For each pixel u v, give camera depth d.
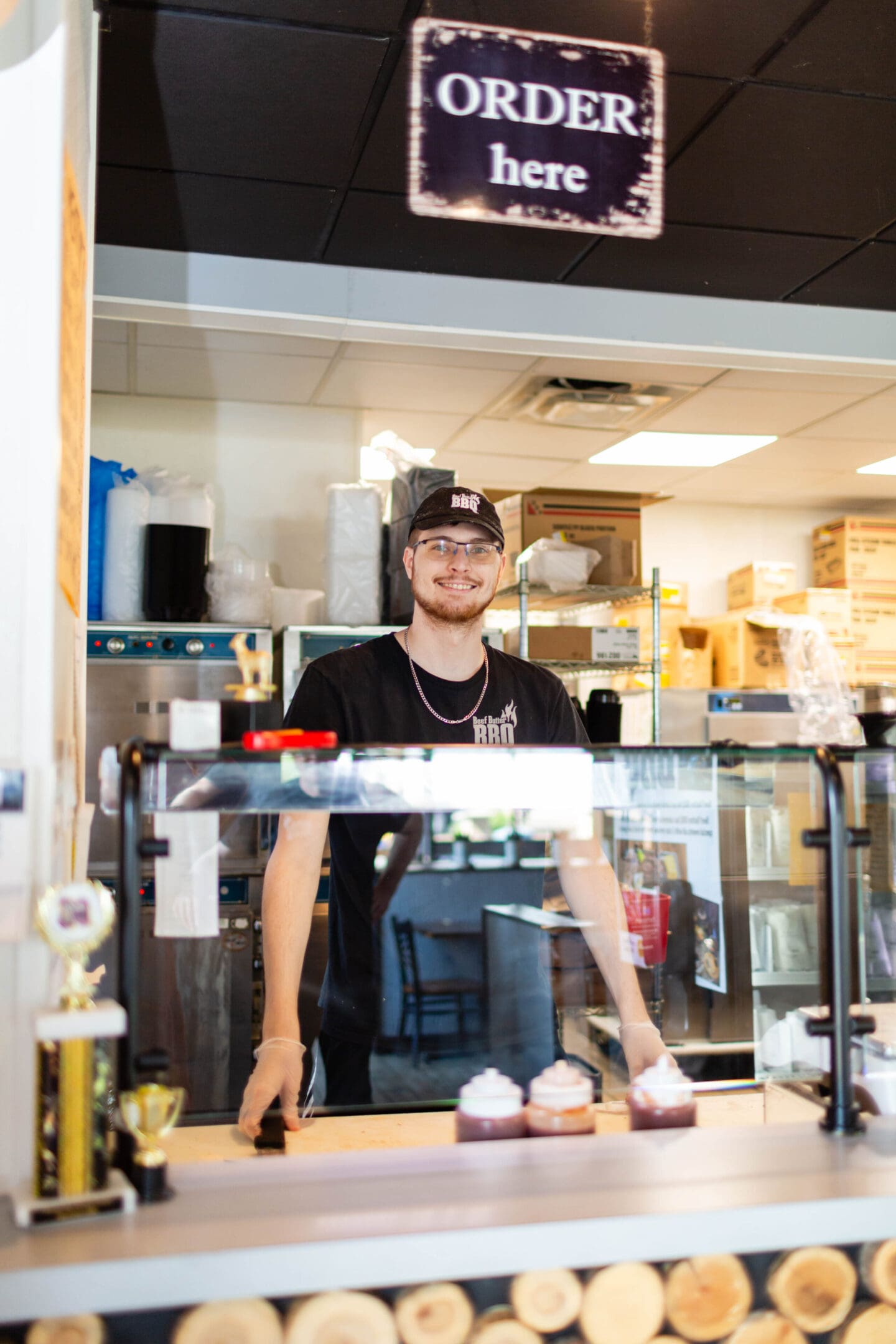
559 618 5.48
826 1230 1.12
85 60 1.72
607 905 1.58
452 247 3.26
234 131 2.59
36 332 1.30
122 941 1.13
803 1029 1.49
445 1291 1.04
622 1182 1.16
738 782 1.61
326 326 3.43
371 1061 1.52
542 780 1.51
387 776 1.38
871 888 1.59
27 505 1.29
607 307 3.61
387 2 2.13
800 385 4.08
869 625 5.85
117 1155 1.16
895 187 2.88
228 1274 0.99
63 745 1.41
